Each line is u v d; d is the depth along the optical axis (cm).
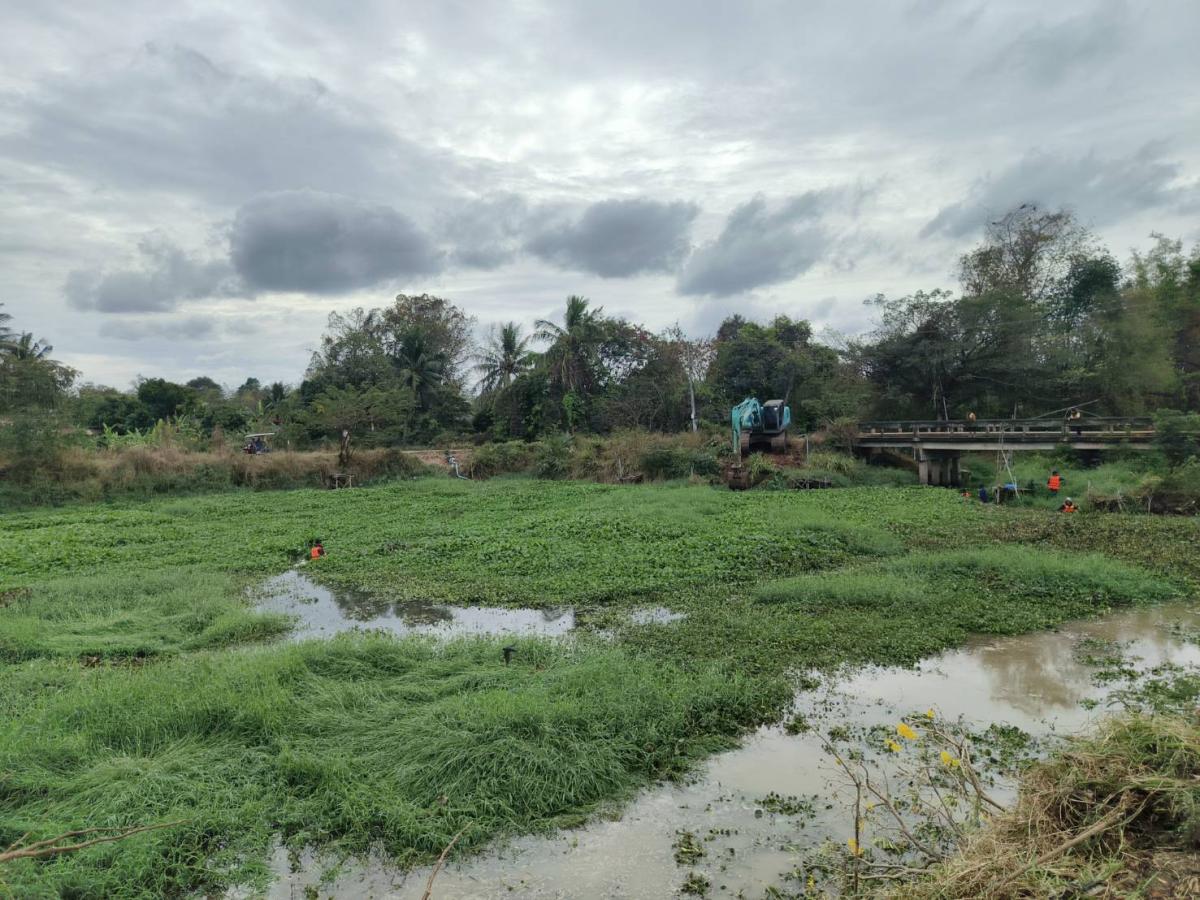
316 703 757
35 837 526
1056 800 502
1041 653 967
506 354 4934
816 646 989
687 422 4234
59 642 1043
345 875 535
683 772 670
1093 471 2614
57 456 2855
